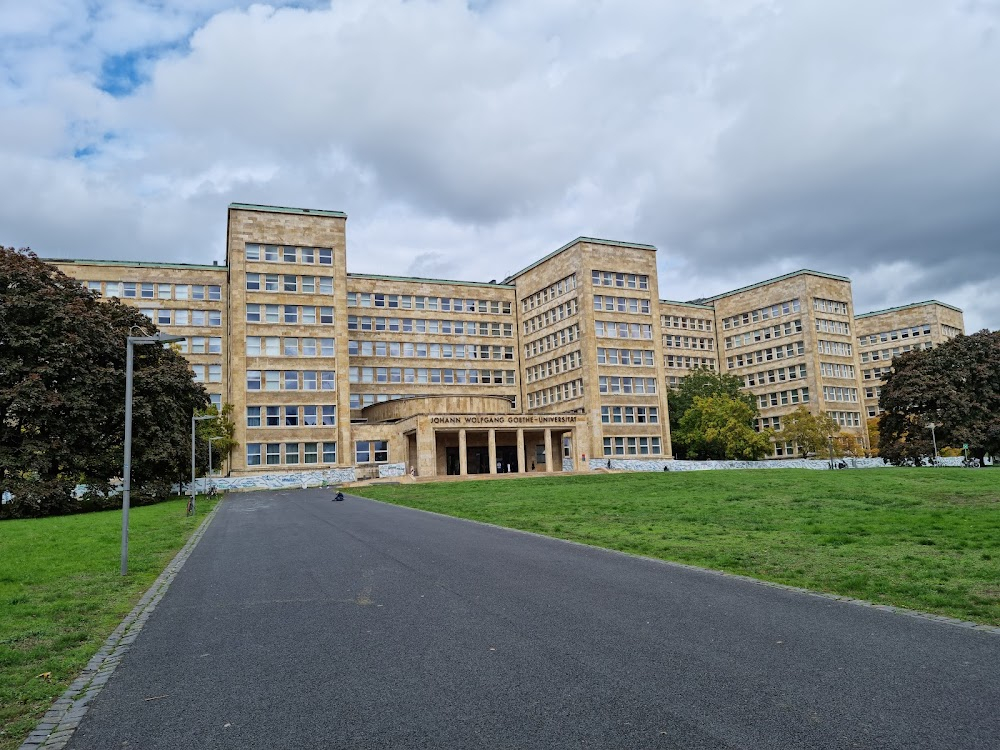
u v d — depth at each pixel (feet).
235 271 239.91
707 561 47.24
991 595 34.06
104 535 79.00
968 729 18.98
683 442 276.00
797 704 21.03
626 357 273.54
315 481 219.41
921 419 217.77
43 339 133.49
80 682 25.95
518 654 26.89
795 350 332.60
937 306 388.98
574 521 76.23
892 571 40.81
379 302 294.46
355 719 21.03
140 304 250.78
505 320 311.88
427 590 40.11
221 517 106.11
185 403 173.88
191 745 19.76
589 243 274.57
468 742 18.99
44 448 130.00
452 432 231.30
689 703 21.30
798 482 128.06
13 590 44.93
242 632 32.40
